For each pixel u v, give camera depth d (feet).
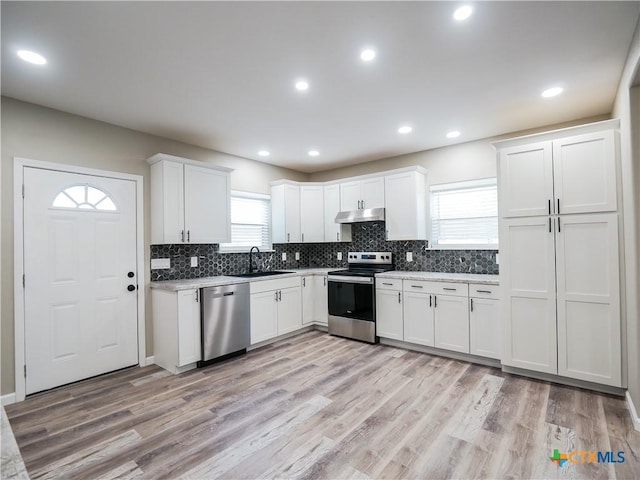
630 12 5.88
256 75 7.92
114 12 5.65
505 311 9.88
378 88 8.68
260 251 15.70
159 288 11.05
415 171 13.47
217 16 5.82
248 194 15.26
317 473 5.71
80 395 8.84
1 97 8.57
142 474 5.74
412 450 6.29
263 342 13.21
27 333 8.79
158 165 11.25
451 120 10.90
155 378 9.98
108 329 10.37
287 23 6.07
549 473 5.62
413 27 6.24
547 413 7.57
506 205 9.82
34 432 7.09
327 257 17.72
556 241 9.10
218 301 11.32
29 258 8.87
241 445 6.53
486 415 7.52
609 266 8.41
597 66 7.68
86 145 10.07
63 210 9.53
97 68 7.43
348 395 8.63
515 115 10.52
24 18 5.73
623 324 8.23
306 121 10.84
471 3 5.62
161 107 9.55
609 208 8.41
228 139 12.47
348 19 5.98
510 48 6.97
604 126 8.48
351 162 16.16
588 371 8.68
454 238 13.57
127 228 10.90
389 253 14.79
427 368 10.48
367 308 13.33
